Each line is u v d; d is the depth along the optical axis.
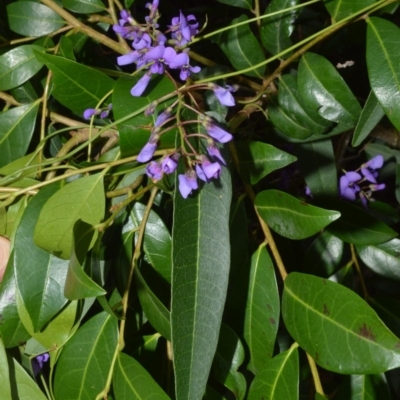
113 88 0.33
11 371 0.32
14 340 0.32
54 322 0.31
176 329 0.28
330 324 0.31
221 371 0.33
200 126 0.30
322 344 0.31
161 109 0.33
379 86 0.32
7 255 0.33
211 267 0.29
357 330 0.30
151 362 0.34
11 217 0.34
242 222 0.35
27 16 0.41
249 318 0.34
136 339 0.34
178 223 0.28
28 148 0.41
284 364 0.32
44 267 0.31
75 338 0.32
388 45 0.33
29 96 0.41
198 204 0.29
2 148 0.39
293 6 0.36
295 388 0.32
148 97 0.33
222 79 0.39
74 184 0.31
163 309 0.30
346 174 0.43
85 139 0.38
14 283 0.32
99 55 0.43
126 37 0.35
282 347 0.41
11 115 0.39
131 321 0.34
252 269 0.34
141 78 0.32
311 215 0.31
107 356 0.32
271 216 0.33
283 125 0.38
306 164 0.42
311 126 0.38
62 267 0.31
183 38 0.34
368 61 0.33
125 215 0.34
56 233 0.30
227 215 0.29
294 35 0.47
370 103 0.33
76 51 0.41
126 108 0.33
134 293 0.34
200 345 0.28
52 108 0.42
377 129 0.47
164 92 0.33
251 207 0.41
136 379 0.31
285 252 0.41
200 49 0.50
